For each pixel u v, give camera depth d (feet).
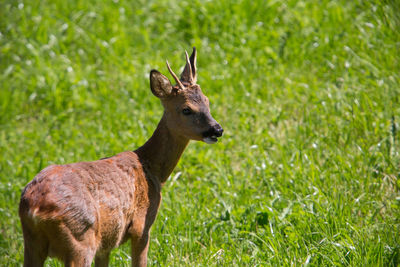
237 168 39.50
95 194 24.39
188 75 30.04
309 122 40.37
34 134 44.73
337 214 29.84
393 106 41.04
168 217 32.30
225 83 48.65
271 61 51.78
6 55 54.60
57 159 40.11
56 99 48.75
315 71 49.57
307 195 32.65
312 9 57.62
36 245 23.00
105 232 25.02
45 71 51.01
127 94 48.32
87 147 41.78
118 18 59.06
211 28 56.85
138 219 27.04
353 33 52.08
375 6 52.90
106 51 54.39
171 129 28.71
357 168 35.35
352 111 39.11
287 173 35.78
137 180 27.12
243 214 32.24
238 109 45.50
